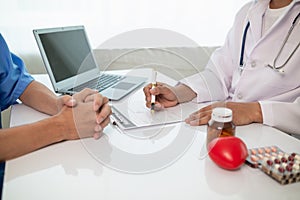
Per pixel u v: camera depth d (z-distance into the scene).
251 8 0.98
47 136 0.59
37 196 0.44
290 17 0.85
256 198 0.44
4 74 0.80
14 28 1.31
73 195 0.44
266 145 0.60
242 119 0.70
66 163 0.53
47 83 1.05
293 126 0.72
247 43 0.96
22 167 0.52
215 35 1.57
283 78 0.85
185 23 1.52
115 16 1.42
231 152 0.50
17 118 0.74
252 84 0.91
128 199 0.43
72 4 1.36
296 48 0.83
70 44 1.02
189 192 0.45
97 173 0.50
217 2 1.52
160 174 0.50
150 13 1.46
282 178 0.47
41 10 1.33
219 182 0.48
